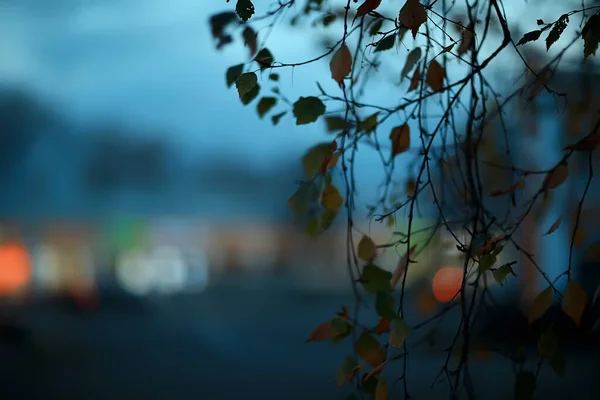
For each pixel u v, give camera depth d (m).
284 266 33.00
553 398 7.10
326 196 1.89
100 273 25.47
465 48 2.05
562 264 7.41
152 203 34.91
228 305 23.19
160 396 9.19
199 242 35.41
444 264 2.49
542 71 2.03
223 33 2.01
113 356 12.39
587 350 8.21
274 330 16.33
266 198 34.16
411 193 2.29
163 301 22.14
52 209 32.53
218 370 11.09
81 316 18.06
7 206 31.61
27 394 9.28
